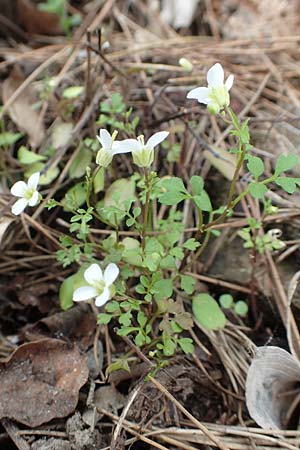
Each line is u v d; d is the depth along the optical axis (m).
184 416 0.30
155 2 0.48
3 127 0.38
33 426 0.29
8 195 0.35
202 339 0.32
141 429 0.29
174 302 0.29
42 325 0.32
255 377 0.30
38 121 0.38
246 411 0.30
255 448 0.28
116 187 0.34
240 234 0.32
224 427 0.29
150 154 0.27
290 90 0.40
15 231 0.35
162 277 0.32
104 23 0.46
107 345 0.31
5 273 0.34
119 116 0.36
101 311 0.32
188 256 0.33
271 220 0.34
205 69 0.40
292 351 0.30
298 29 0.46
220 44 0.44
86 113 0.35
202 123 0.38
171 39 0.44
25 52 0.44
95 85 0.38
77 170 0.35
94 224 0.35
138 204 0.34
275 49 0.43
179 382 0.30
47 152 0.36
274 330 0.33
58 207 0.35
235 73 0.42
